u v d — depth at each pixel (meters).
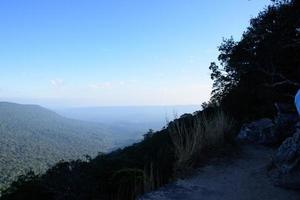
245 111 16.05
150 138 11.22
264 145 8.95
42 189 6.32
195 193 5.14
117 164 7.12
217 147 7.50
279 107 10.54
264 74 18.00
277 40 17.30
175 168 6.34
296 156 5.60
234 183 5.57
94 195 5.94
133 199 5.34
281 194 4.97
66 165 6.68
